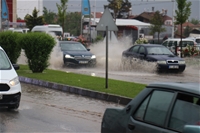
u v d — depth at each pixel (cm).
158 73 2278
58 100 1374
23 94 1488
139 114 552
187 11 3050
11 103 1095
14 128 925
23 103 1284
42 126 959
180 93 503
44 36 2038
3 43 2239
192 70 2514
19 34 2205
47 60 2092
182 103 493
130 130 552
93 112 1171
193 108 477
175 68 2261
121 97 1335
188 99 489
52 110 1182
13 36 2242
